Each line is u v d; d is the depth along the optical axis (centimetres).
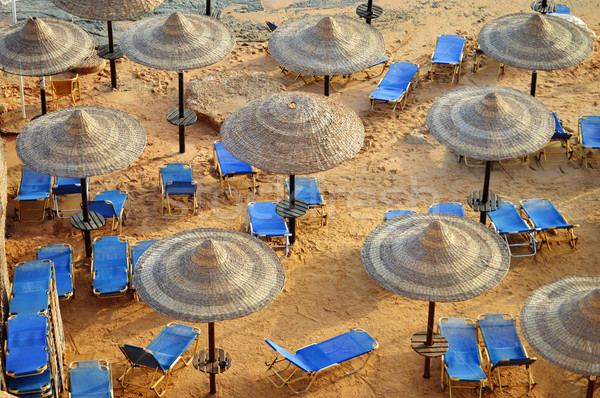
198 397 1382
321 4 2702
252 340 1492
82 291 1581
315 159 1470
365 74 2317
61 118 1552
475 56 2366
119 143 1517
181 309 1203
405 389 1400
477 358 1399
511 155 1525
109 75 2273
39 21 1811
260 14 2630
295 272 1647
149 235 1720
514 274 1644
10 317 1309
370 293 1598
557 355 1214
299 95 1555
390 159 1972
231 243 1308
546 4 2309
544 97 2202
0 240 1440
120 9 1961
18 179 1870
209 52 1869
